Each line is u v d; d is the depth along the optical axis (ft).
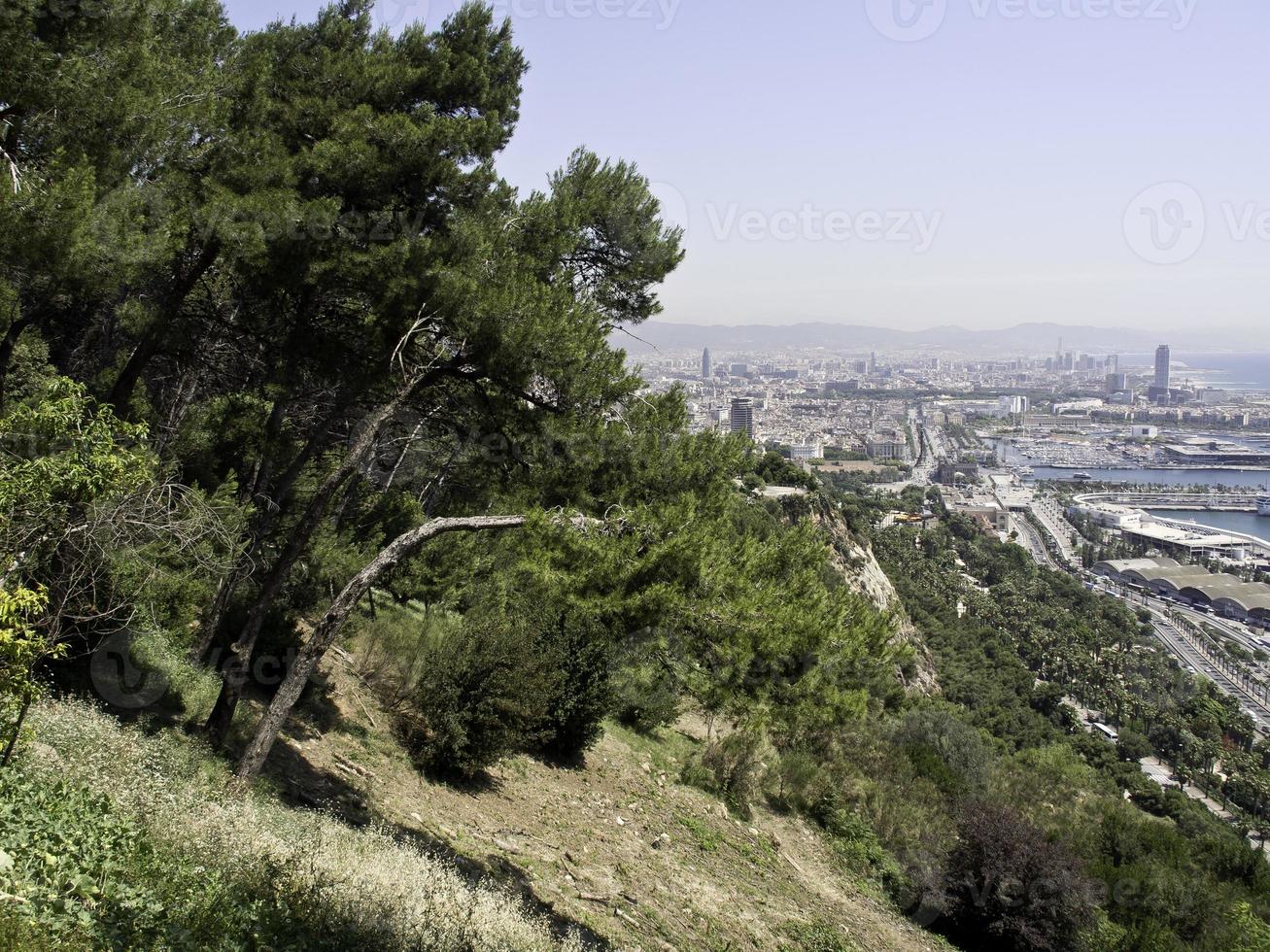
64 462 17.58
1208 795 178.40
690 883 34.50
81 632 23.95
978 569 354.54
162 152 27.22
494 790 36.45
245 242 27.35
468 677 35.94
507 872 27.99
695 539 23.18
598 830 36.47
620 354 29.40
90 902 13.56
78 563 21.04
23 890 12.82
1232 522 583.99
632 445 27.68
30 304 26.13
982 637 239.09
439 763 35.27
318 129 31.30
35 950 11.57
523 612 39.65
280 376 32.07
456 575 48.29
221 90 30.04
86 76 24.32
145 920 13.76
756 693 22.85
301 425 38.70
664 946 27.45
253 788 25.00
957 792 60.85
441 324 28.68
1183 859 59.11
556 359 27.63
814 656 22.45
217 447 36.86
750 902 35.06
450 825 30.66
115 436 19.80
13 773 16.67
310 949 15.74
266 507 34.40
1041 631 264.72
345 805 28.19
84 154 24.25
